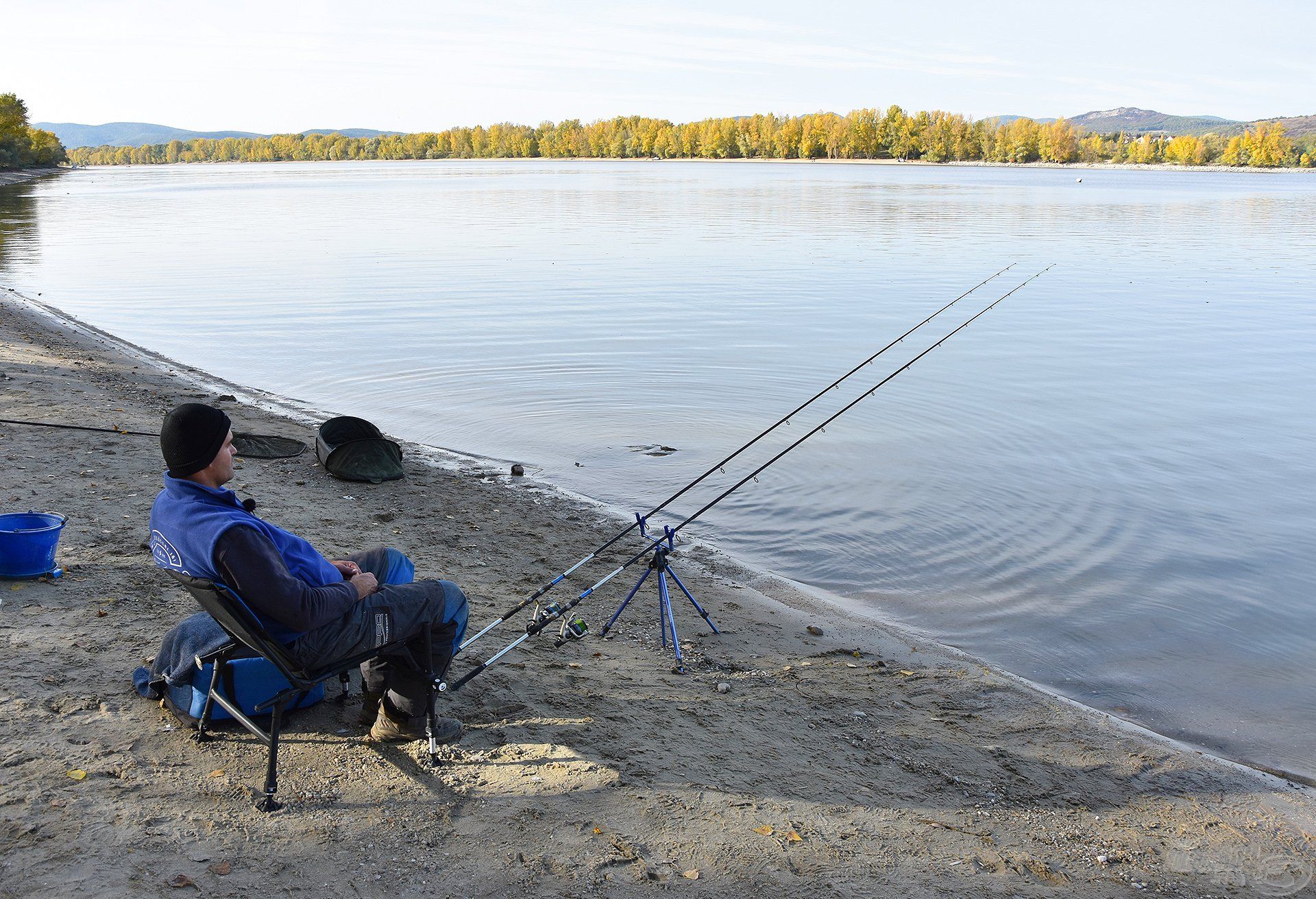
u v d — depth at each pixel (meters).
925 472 9.95
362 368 14.82
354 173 137.38
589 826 3.54
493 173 128.62
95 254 31.22
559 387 13.62
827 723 4.80
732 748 4.34
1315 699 5.75
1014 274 26.45
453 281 24.42
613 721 4.42
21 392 11.23
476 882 3.17
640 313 19.78
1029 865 3.74
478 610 5.80
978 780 4.41
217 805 3.44
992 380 14.28
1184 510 8.96
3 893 2.88
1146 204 61.59
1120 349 16.77
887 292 22.94
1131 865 3.86
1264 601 7.07
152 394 12.08
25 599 5.12
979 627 6.57
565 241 35.28
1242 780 4.75
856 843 3.69
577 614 5.95
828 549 7.89
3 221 45.50
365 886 3.10
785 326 18.44
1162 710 5.56
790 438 11.19
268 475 8.59
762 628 6.18
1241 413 12.49
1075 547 8.03
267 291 22.75
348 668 3.55
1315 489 9.58
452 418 12.03
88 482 7.52
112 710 4.02
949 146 177.12
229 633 3.49
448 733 4.06
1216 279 25.80
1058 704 5.43
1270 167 163.00
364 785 3.64
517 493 8.94
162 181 107.81
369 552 4.12
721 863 3.42
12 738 3.74
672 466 10.09
